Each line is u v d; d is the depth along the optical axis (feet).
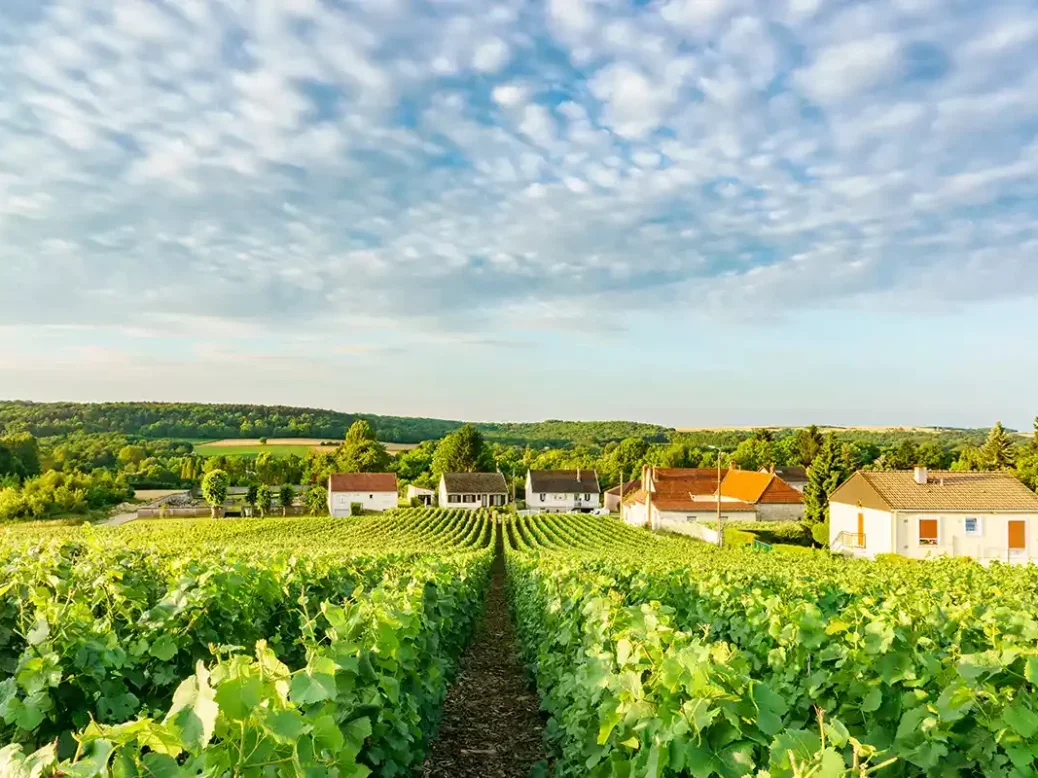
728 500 195.72
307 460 362.33
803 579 43.01
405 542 155.22
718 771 11.33
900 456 259.19
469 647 48.39
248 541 125.70
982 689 13.17
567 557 70.28
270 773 9.36
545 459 393.70
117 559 29.94
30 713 12.87
